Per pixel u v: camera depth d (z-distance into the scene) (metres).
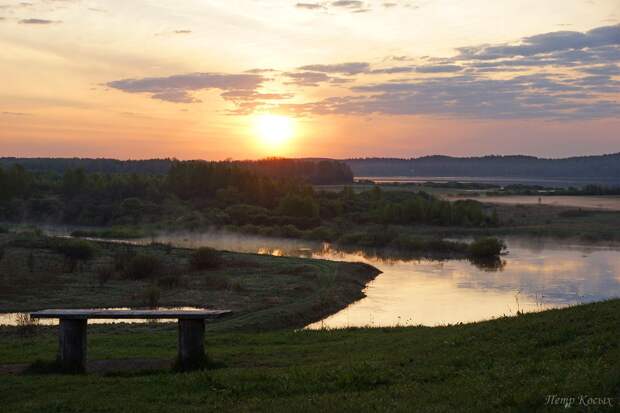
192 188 155.62
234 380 14.64
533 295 54.03
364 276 65.81
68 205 143.38
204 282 58.78
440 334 20.70
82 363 16.86
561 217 140.12
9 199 145.38
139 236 113.44
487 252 84.50
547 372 13.11
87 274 61.81
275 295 52.41
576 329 16.69
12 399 13.71
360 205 149.00
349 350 19.70
